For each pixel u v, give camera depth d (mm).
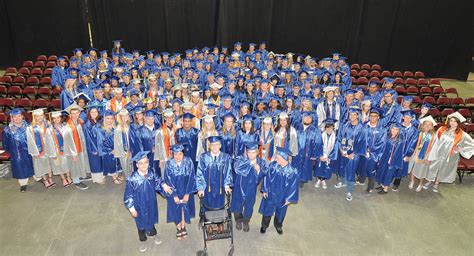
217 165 5121
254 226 5844
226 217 4766
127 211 6133
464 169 7207
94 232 5574
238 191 5277
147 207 4848
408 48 15500
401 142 6547
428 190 7211
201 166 5133
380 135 6582
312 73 9836
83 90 8742
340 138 6773
